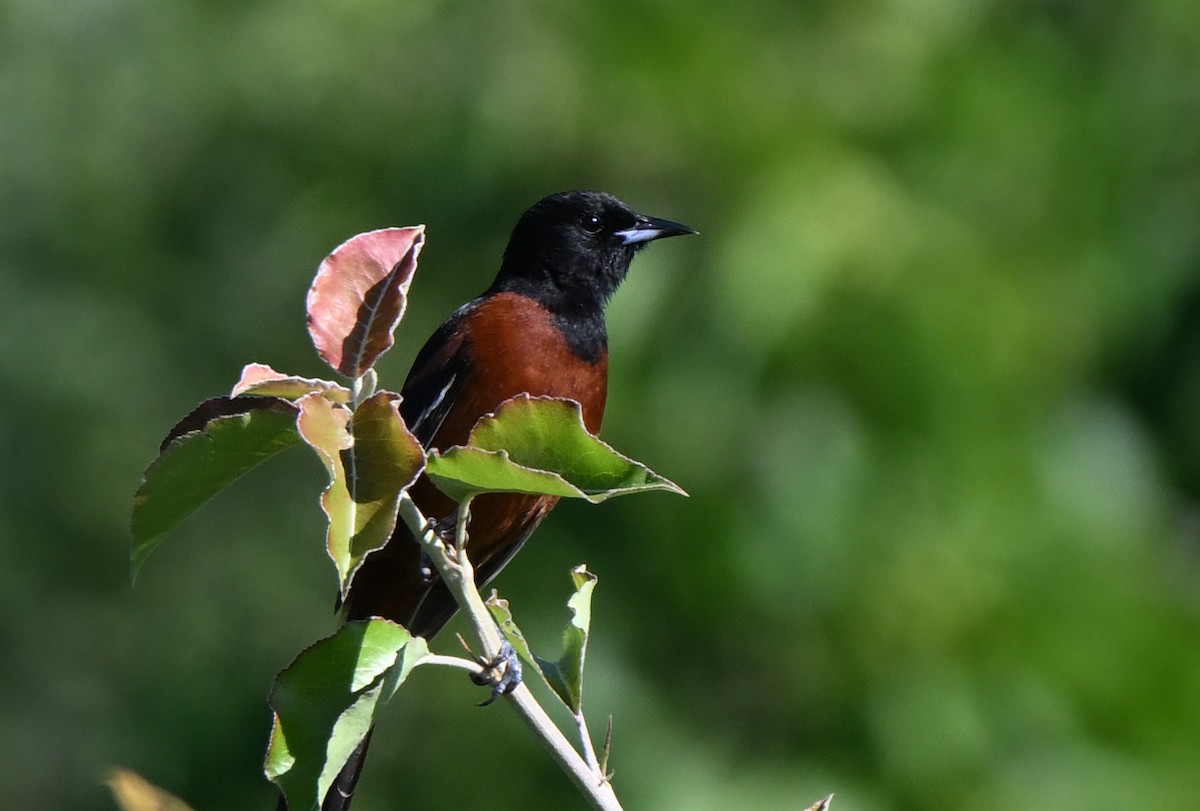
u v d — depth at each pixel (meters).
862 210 10.98
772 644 11.24
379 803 12.73
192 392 16.39
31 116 17.14
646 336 10.99
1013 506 11.11
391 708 12.84
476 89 12.05
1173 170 13.07
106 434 16.62
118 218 16.77
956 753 10.83
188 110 15.50
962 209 11.53
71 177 16.95
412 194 12.70
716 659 11.48
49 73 17.08
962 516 10.98
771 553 10.98
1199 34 13.16
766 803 10.97
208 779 14.25
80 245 16.86
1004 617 10.99
